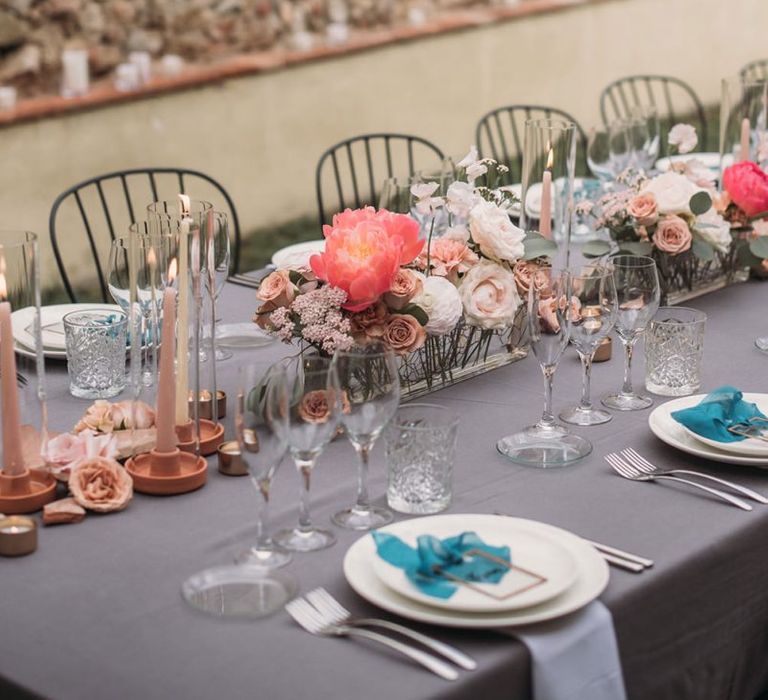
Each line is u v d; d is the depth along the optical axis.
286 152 5.52
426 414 1.54
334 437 1.77
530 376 2.05
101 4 4.73
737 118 2.97
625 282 1.86
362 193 5.92
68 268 4.71
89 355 1.92
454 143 6.33
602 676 1.28
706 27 7.71
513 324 2.03
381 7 5.80
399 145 6.03
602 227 2.43
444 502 1.54
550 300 1.75
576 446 1.73
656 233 2.34
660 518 1.53
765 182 2.49
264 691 1.16
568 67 6.86
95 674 1.19
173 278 1.58
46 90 4.59
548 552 1.37
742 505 1.55
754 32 8.14
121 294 1.97
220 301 2.44
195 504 1.56
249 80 5.28
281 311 1.75
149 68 4.94
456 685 1.17
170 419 1.58
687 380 1.95
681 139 2.48
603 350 2.12
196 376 1.65
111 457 1.60
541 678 1.23
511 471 1.67
